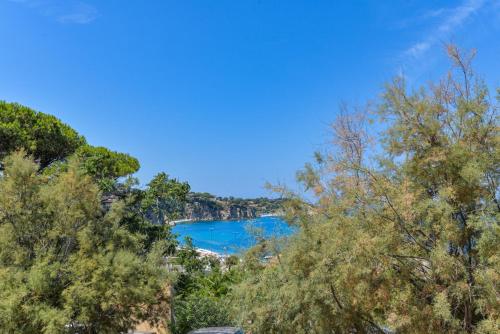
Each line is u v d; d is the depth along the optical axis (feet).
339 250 20.57
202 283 54.08
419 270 21.09
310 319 24.26
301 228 23.90
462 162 20.80
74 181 34.27
